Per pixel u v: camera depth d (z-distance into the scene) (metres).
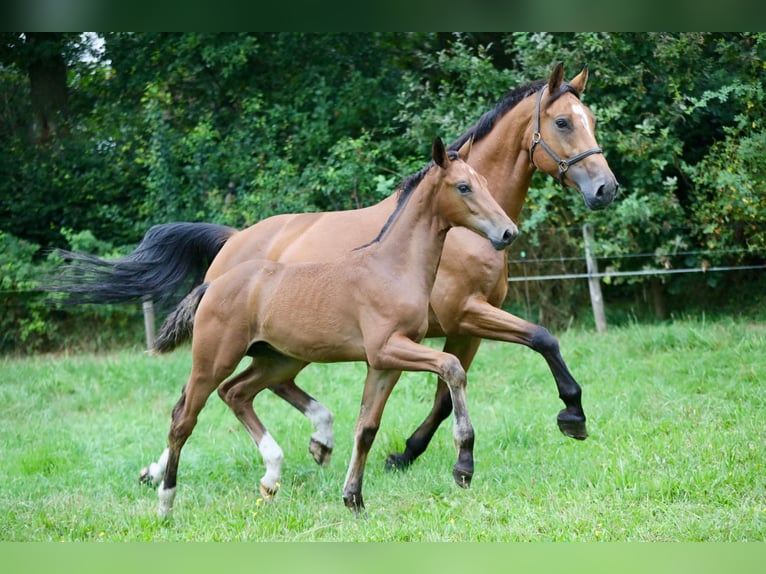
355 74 14.66
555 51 12.72
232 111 15.66
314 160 14.15
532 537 5.47
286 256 7.25
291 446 8.10
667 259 12.62
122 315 14.04
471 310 6.76
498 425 8.26
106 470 7.62
